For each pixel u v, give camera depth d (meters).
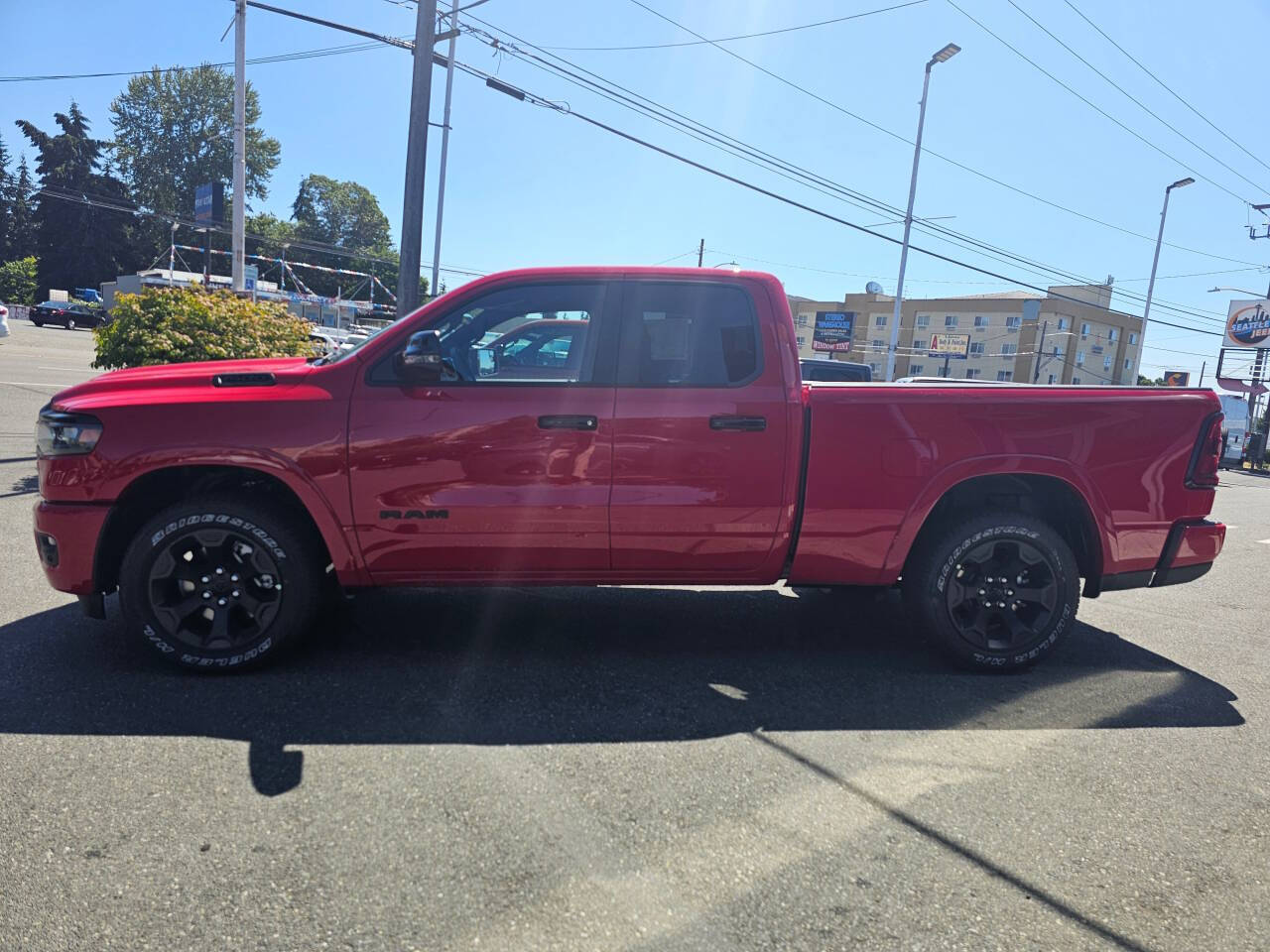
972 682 4.20
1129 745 3.52
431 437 3.84
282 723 3.42
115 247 74.06
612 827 2.73
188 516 3.78
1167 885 2.53
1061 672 4.41
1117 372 75.75
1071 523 4.48
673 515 3.98
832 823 2.81
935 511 4.41
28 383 16.25
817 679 4.16
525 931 2.21
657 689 3.95
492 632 4.71
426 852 2.55
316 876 2.41
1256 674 4.54
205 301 9.24
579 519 3.95
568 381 3.98
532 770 3.10
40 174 75.69
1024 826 2.83
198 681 3.82
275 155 78.06
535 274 4.06
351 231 97.88
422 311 4.00
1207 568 4.45
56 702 3.53
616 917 2.28
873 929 2.27
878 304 78.12
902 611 5.41
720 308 4.08
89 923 2.19
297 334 10.20
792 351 4.10
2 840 2.54
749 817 2.82
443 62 14.22
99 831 2.60
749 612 5.30
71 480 3.77
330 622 4.77
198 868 2.43
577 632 4.77
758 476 4.02
